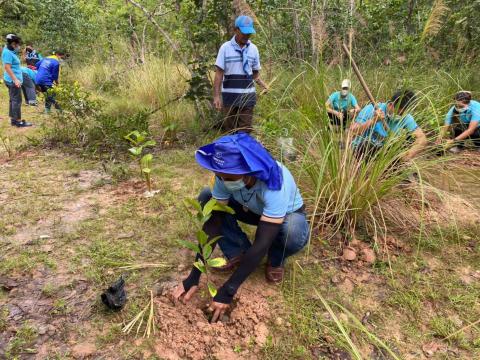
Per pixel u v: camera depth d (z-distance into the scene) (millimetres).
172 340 2371
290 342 2416
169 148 5508
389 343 2475
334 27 7023
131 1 6527
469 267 3133
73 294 2701
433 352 2426
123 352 2297
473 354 2422
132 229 3451
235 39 5020
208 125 5980
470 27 7520
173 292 2689
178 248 3209
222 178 2332
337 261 3141
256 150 2305
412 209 3725
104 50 11664
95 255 3086
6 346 2301
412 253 3256
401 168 3428
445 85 6113
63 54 11516
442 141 4020
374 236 3264
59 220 3562
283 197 2352
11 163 4945
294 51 7676
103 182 4332
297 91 4219
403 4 8555
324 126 3330
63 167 4797
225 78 5160
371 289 2896
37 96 9219
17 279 2834
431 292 2857
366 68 6148
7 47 6691
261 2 6520
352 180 3283
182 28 7020
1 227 3430
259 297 2725
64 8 11742
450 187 4121
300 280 2922
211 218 2701
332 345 2424
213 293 2396
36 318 2502
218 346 2344
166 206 3828
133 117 5848
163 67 8102
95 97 8578
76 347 2314
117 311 2564
